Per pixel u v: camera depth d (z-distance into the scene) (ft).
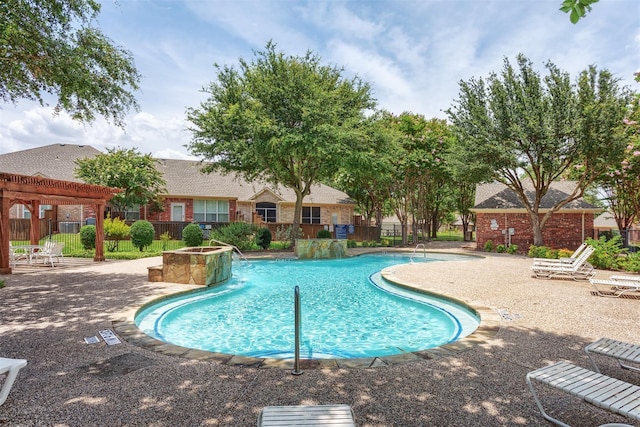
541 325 20.24
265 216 105.70
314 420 9.01
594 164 58.65
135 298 26.91
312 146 57.88
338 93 64.54
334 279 42.50
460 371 13.94
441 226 188.03
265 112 61.11
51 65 28.32
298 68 62.18
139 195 84.28
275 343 21.36
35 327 19.56
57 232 82.79
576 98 58.59
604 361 15.06
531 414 10.86
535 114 60.64
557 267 36.65
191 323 25.13
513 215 76.48
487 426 10.21
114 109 35.24
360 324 24.97
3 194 38.09
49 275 37.68
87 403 11.41
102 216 51.37
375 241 90.84
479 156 65.57
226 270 38.11
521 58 62.85
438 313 26.73
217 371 13.88
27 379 13.15
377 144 69.72
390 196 96.02
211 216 97.60
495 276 38.34
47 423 10.26
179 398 11.76
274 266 53.06
